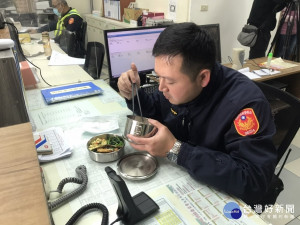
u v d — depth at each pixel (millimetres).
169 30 758
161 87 801
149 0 3676
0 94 910
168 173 835
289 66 2459
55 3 3166
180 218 664
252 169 731
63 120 1172
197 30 764
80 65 2234
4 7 2969
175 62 726
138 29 1542
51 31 3217
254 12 2803
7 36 1429
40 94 1483
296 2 2760
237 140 796
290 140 1082
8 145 509
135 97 1111
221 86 895
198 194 746
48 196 719
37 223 363
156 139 784
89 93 1438
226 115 860
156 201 714
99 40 4363
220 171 726
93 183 781
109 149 907
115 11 3971
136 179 792
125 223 647
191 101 903
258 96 831
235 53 2307
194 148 785
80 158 903
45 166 858
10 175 437
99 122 1128
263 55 2980
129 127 830
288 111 1124
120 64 1558
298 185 1899
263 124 787
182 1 3086
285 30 2957
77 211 658
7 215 373
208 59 764
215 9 3158
